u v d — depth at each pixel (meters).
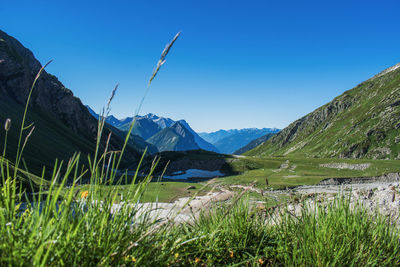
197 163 96.00
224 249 2.86
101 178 1.79
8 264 1.35
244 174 74.69
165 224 2.26
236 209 3.33
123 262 1.80
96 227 1.79
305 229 3.13
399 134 141.12
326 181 58.56
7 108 111.94
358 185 52.47
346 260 2.76
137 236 1.99
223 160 97.56
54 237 1.51
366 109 185.25
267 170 81.69
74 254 1.64
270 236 3.39
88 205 1.79
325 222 3.18
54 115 160.00
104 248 1.71
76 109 177.00
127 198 1.89
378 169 72.25
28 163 60.50
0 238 1.50
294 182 57.47
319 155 166.50
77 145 126.56
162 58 1.46
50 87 171.25
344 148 154.88
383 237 3.28
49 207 1.53
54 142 105.69
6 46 149.00
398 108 157.75
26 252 1.47
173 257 2.21
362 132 159.38
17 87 136.50
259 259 2.77
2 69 133.12
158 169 91.19
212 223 3.20
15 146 71.19
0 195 1.65
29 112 129.00
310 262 2.66
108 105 1.64
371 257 2.86
